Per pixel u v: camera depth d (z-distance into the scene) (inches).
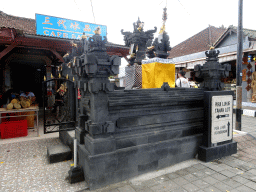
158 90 149.0
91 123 120.0
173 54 701.9
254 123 301.9
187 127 161.2
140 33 212.8
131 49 216.2
